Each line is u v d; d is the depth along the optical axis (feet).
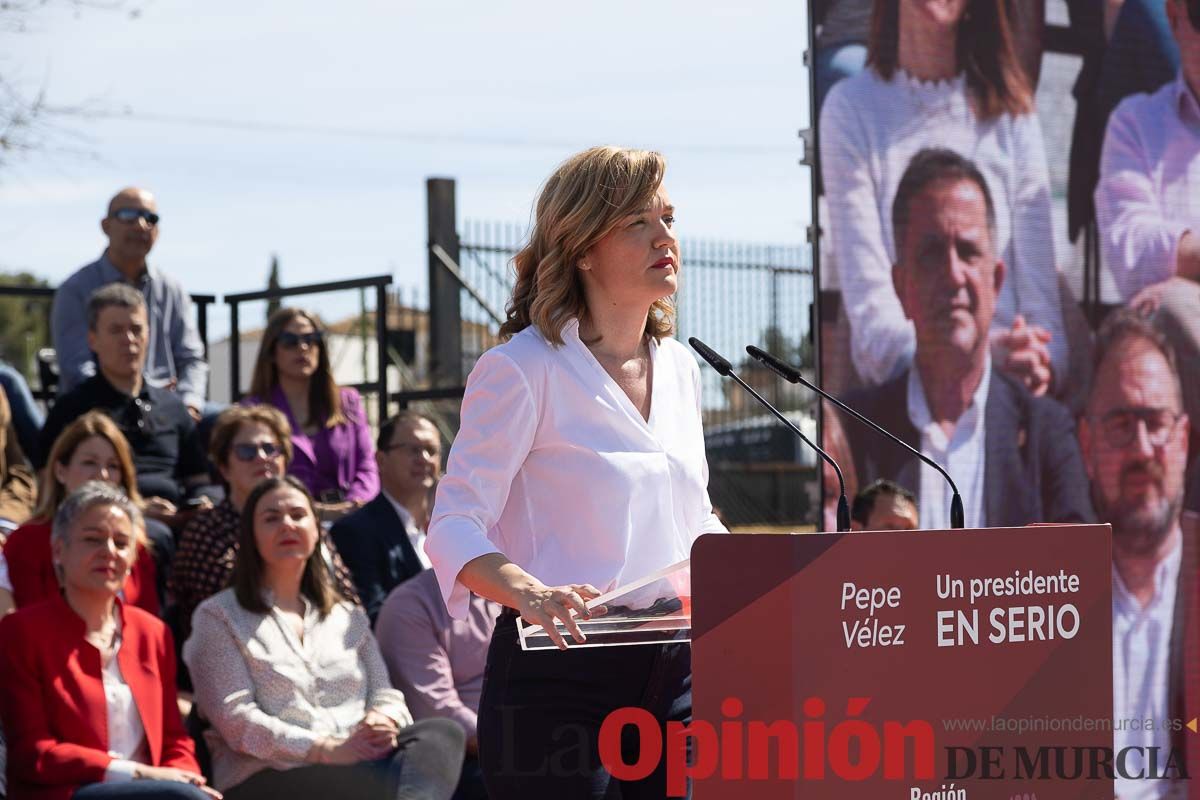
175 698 16.81
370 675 17.70
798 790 7.29
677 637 8.40
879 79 20.06
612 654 8.56
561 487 8.69
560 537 8.70
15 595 17.48
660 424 9.00
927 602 7.52
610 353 9.02
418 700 17.80
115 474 18.84
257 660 16.97
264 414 19.85
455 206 37.09
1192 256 22.03
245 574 17.38
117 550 16.22
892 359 20.01
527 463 8.78
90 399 21.61
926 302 20.21
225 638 17.08
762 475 47.14
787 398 47.42
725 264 35.60
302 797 16.38
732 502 46.68
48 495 18.61
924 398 20.15
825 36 19.80
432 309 36.76
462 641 18.28
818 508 19.71
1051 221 21.11
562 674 8.59
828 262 19.72
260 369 23.35
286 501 17.42
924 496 20.08
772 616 7.31
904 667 7.45
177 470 22.30
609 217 8.74
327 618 17.67
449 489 8.66
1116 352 21.49
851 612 7.38
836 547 7.38
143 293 24.82
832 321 19.75
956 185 20.45
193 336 25.66
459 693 18.16
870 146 19.98
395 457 20.36
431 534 8.57
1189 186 22.08
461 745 17.12
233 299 29.68
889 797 7.41
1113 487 21.36
